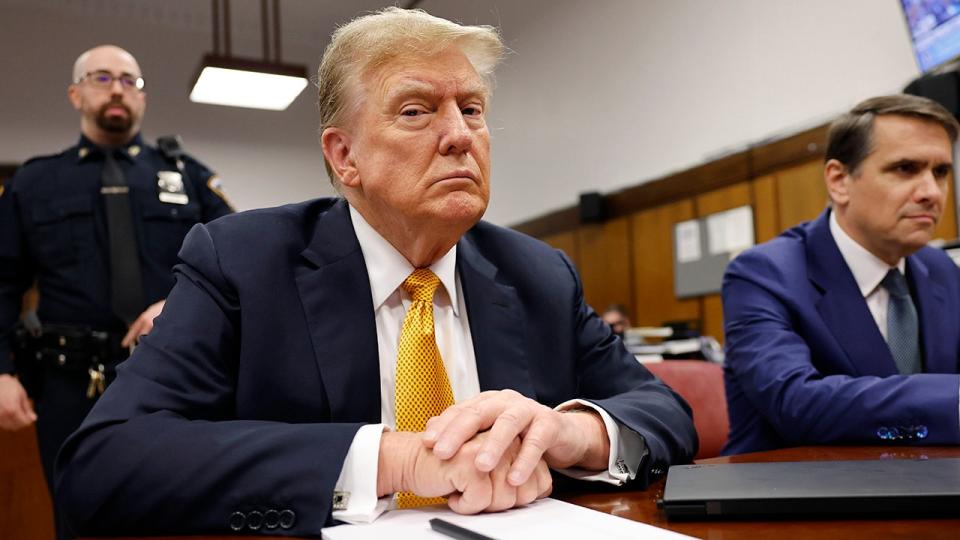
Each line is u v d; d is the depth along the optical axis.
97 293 2.30
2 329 2.27
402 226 1.03
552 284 1.24
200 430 0.85
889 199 1.55
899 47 4.57
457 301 1.15
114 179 2.43
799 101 5.27
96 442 0.85
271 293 1.03
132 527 0.80
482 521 0.74
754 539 0.65
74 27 8.08
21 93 7.78
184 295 1.03
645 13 6.59
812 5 5.16
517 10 8.16
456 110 0.99
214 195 2.61
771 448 1.56
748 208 5.65
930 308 1.65
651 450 0.93
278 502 0.77
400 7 1.07
